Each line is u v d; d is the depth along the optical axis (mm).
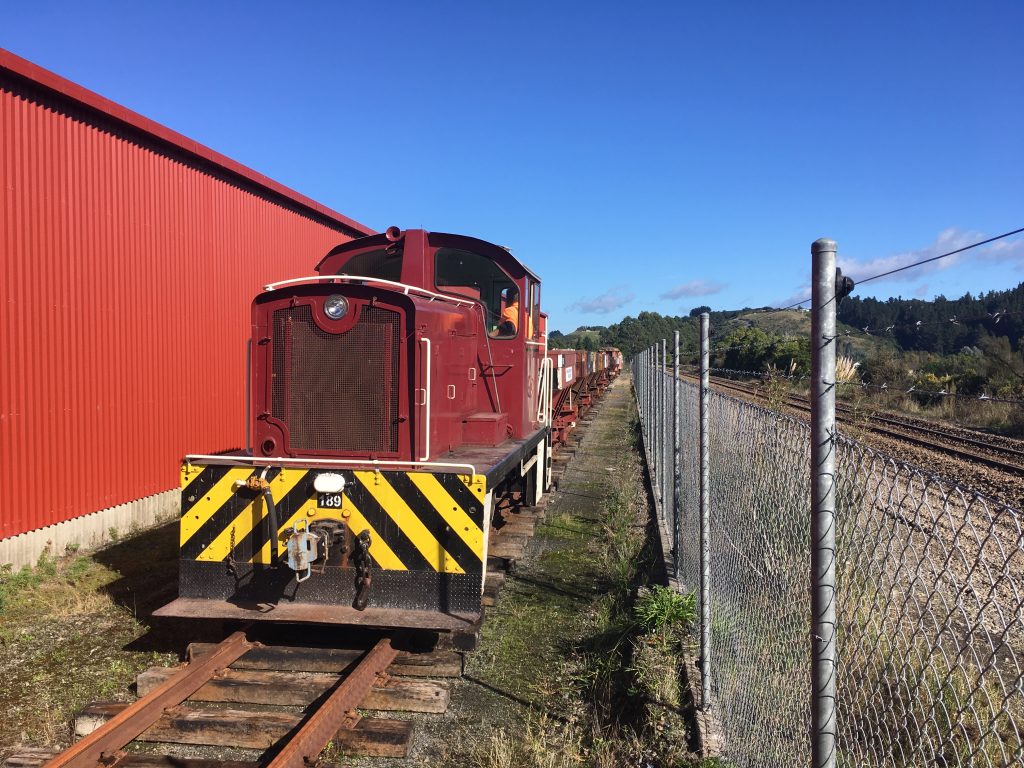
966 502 1989
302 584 4828
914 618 3938
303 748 3451
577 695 4484
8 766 3529
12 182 6867
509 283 7480
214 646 4609
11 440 6855
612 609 5820
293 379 5293
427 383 5137
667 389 8953
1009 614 4125
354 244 6793
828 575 2230
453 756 3764
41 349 7195
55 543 7352
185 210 9289
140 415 8555
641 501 10039
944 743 2305
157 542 7934
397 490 4777
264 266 11047
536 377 8773
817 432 2242
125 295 8297
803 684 2896
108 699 4352
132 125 8195
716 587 4895
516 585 6445
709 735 3795
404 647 4805
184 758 3584
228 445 10203
